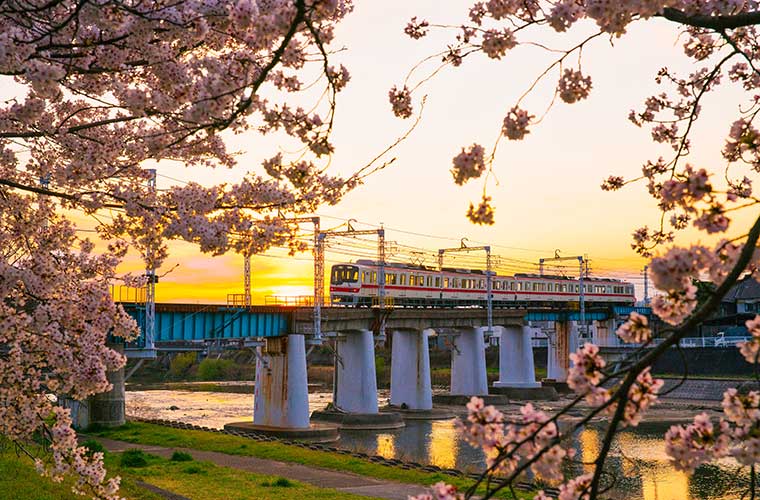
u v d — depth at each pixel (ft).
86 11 33.22
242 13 25.84
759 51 33.45
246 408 271.69
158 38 35.35
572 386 17.15
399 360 268.62
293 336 196.75
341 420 223.71
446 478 108.99
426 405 265.13
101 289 39.83
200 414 249.55
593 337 424.46
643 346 16.31
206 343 189.88
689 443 17.52
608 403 15.58
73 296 40.09
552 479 16.62
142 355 152.66
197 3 33.68
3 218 45.44
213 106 30.25
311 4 23.81
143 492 84.74
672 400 277.64
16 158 41.83
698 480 124.26
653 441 178.19
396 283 242.99
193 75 36.04
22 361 39.09
